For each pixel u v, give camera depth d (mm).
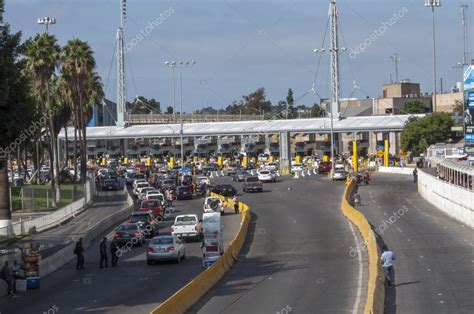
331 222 66812
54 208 84500
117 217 70750
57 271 45625
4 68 40625
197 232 57812
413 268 42281
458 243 52125
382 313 29516
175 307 29547
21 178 119375
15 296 36875
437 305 31969
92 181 104438
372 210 76250
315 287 36594
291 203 85250
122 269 45188
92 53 105375
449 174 77250
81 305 33344
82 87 108312
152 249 46156
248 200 90562
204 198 96625
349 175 115312
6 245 53781
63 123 130375
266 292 35656
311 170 138500
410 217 69688
